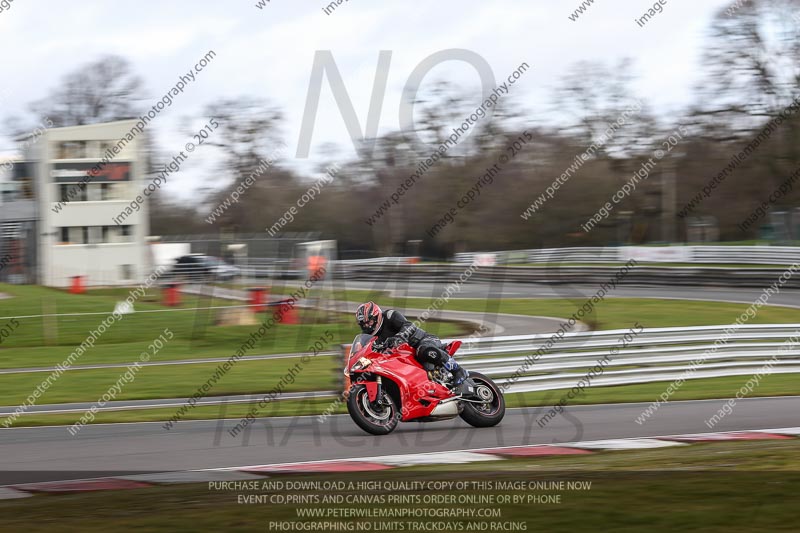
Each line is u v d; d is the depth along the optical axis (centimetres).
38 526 484
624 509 510
